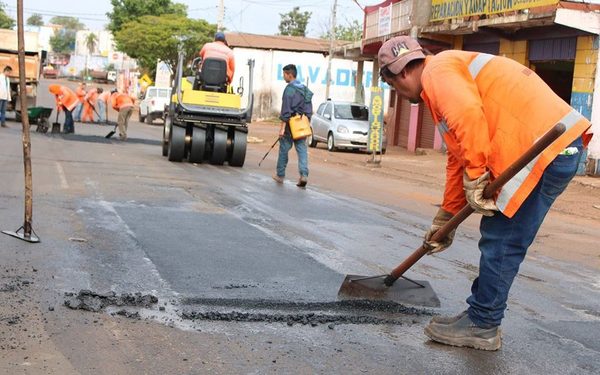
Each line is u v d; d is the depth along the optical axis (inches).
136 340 157.2
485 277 160.2
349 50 1205.1
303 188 478.9
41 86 2780.5
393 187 548.4
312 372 144.9
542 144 136.2
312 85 1824.6
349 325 176.7
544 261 286.0
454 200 169.2
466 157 146.4
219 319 175.5
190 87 606.2
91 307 176.2
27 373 136.3
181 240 265.7
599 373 153.9
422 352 160.1
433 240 169.6
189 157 592.1
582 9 640.4
